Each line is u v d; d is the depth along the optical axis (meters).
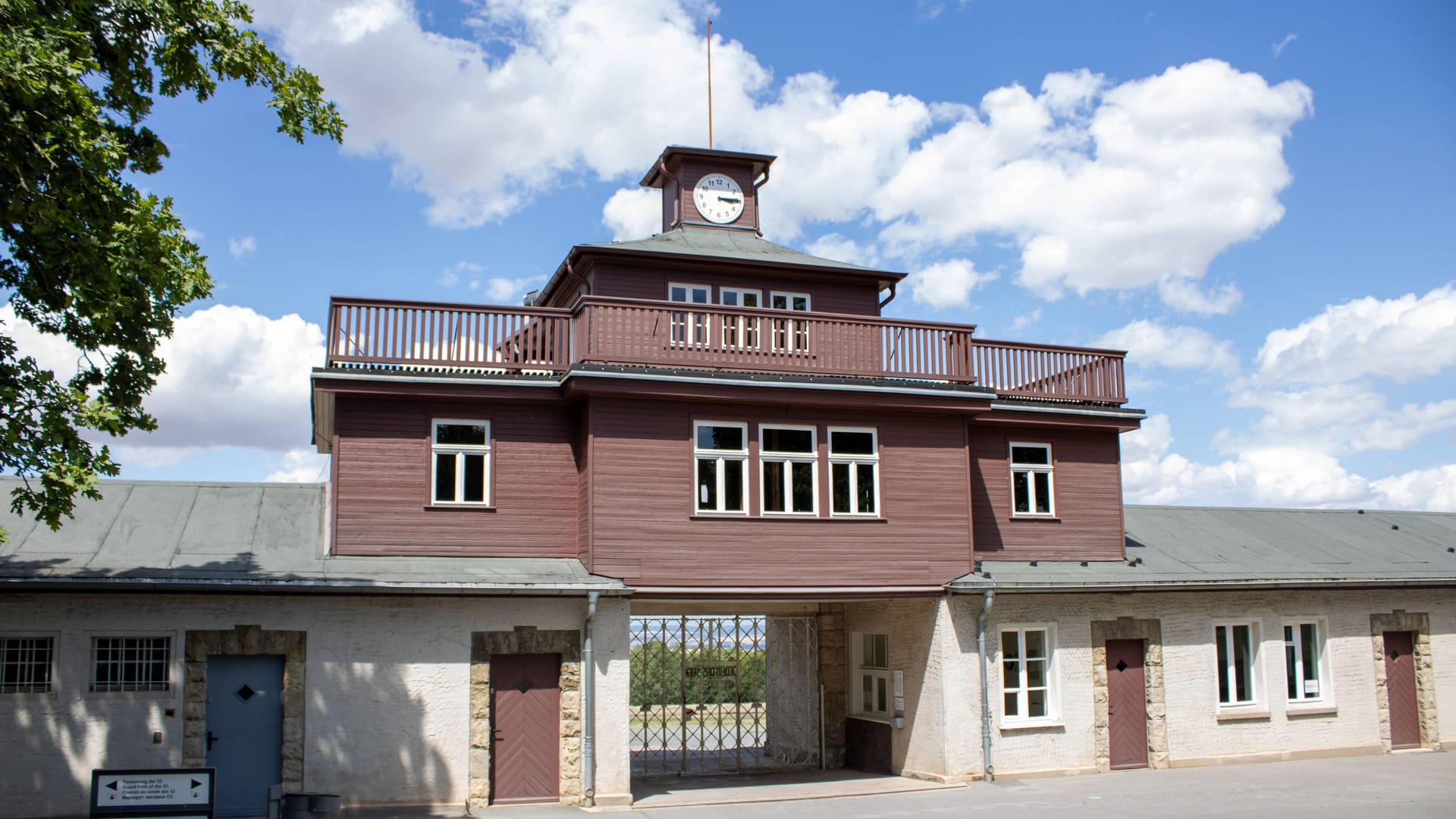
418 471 17.70
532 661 16.95
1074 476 21.67
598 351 17.81
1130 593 20.34
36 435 12.91
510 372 18.48
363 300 17.62
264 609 15.67
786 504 18.47
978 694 18.95
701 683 21.12
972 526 20.06
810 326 19.06
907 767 19.70
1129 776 19.31
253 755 15.52
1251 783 18.41
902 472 19.22
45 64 11.84
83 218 12.87
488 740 16.31
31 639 14.88
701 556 17.77
